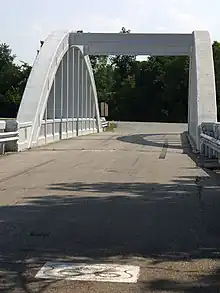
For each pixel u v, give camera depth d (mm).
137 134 38156
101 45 33531
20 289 5391
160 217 8883
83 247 6992
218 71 69188
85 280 5691
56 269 6051
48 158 19094
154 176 14180
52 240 7312
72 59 33906
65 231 7832
